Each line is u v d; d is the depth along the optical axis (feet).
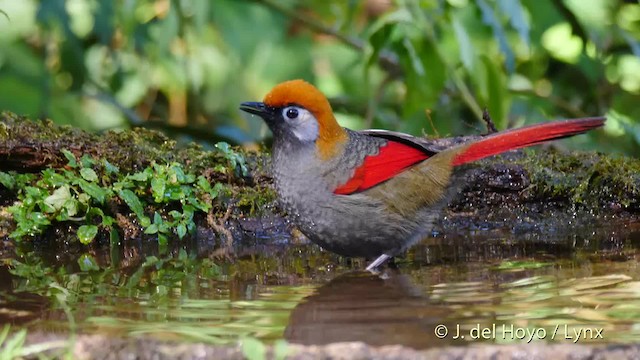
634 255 34.40
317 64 62.28
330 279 32.37
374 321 26.02
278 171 34.99
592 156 41.73
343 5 59.26
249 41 61.00
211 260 35.68
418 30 47.24
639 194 39.68
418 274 32.68
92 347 23.38
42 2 50.80
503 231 39.47
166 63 60.49
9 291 30.32
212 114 62.28
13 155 37.52
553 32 58.29
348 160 34.12
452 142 40.01
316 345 23.22
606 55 58.03
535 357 22.48
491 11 46.80
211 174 39.55
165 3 58.90
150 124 51.37
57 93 58.23
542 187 39.99
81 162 37.99
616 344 22.88
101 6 52.16
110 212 38.04
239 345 23.00
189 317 26.63
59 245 37.27
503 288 29.68
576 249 35.81
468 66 46.44
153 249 37.45
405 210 34.58
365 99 61.16
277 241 38.70
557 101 56.65
